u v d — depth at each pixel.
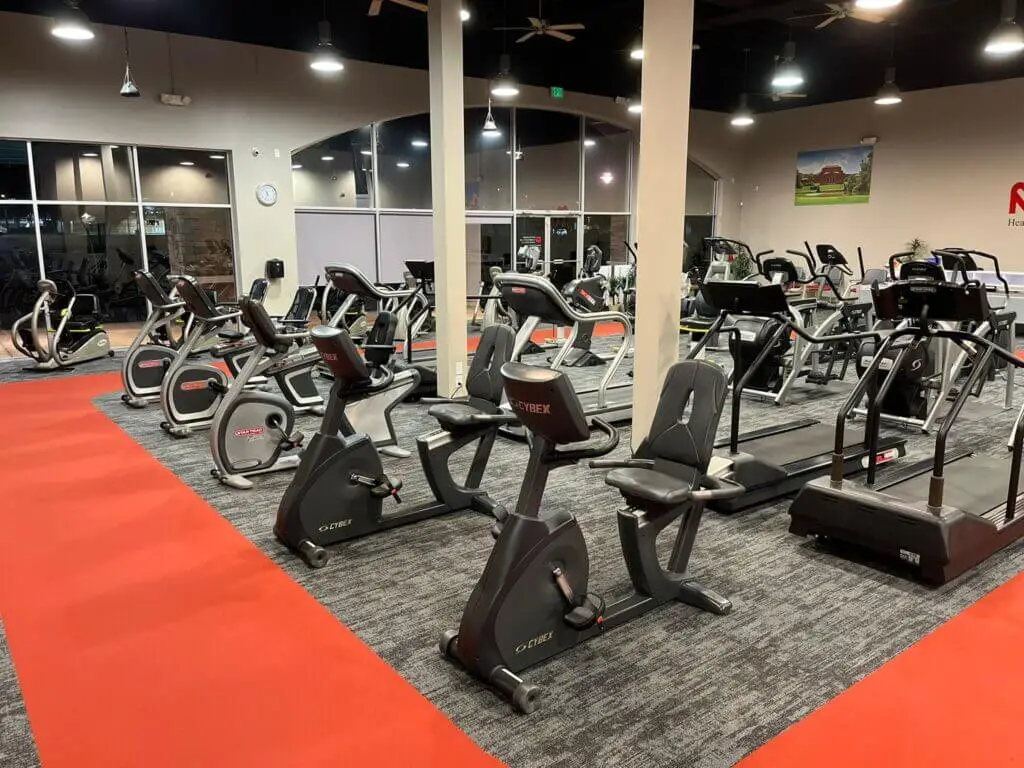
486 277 11.99
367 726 2.21
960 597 2.97
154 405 6.36
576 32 10.40
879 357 3.47
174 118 9.44
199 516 3.86
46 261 9.20
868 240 13.21
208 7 8.91
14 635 2.71
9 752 2.10
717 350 8.82
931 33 9.79
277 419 4.48
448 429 3.77
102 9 8.62
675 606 2.91
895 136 12.59
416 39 10.52
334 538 3.44
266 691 2.38
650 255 4.43
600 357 8.30
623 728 2.18
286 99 10.15
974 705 2.28
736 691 2.36
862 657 2.55
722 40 10.28
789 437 4.72
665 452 2.96
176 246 9.98
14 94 8.46
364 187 11.17
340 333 3.15
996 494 3.54
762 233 14.92
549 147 12.86
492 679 2.34
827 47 10.73
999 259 11.55
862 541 3.24
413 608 2.90
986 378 6.61
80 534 3.62
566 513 2.51
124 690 2.38
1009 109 11.18
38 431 5.52
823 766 2.02
